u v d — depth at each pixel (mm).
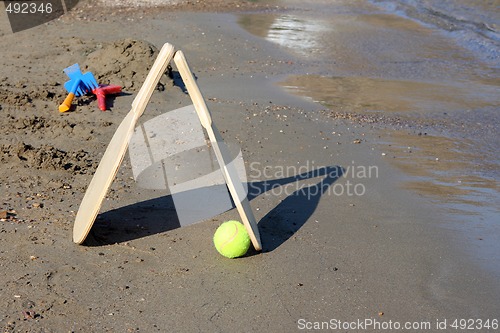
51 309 1459
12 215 1782
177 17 4410
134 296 1512
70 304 1477
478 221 1867
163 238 1720
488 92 3080
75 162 2104
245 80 3102
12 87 2691
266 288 1556
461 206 1944
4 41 3502
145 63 2842
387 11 5164
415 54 3826
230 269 1613
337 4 5387
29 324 1414
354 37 4203
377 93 2994
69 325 1420
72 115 2475
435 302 1538
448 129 2555
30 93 2596
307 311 1493
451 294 1565
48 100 2580
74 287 1527
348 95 2934
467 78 3338
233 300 1515
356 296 1545
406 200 1964
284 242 1730
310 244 1725
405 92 3031
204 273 1596
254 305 1502
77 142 2262
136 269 1600
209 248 1688
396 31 4430
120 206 1864
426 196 1995
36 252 1634
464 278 1621
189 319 1454
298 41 4016
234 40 3889
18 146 2123
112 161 1610
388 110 2752
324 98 2865
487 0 5449
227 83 3031
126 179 2025
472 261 1684
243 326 1442
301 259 1662
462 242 1761
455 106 2842
